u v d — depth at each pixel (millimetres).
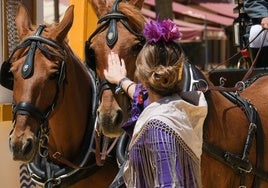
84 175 7875
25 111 7055
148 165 5051
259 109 7488
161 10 20734
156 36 5219
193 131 5188
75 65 7910
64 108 7688
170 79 5148
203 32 34000
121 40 7559
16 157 7004
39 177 7934
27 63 7223
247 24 10344
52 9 20125
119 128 7230
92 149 7875
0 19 10078
